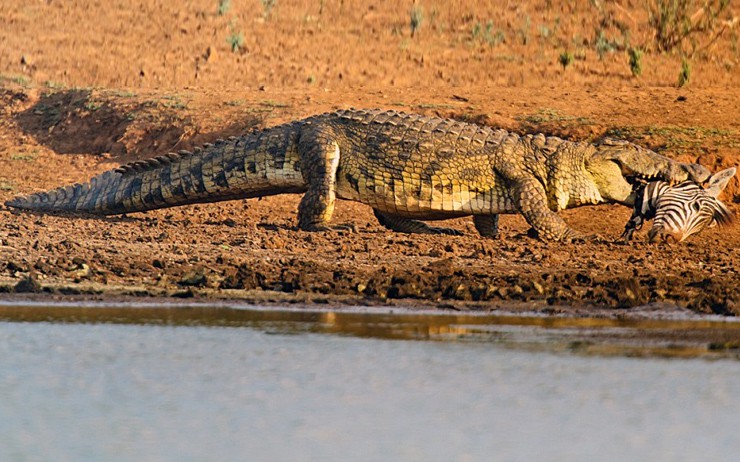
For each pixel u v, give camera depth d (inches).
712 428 1155.9
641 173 2282.2
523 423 1171.3
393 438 1125.1
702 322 1638.8
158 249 2084.2
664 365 1380.4
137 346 1464.1
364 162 2263.8
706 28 4237.2
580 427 1155.3
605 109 3093.0
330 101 3228.3
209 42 4148.6
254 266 1937.7
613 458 1072.2
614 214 2603.3
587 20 4426.7
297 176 2310.5
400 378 1318.9
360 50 4060.0
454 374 1339.8
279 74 3806.6
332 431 1151.6
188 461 1065.5
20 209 2469.2
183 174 2362.2
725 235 2405.3
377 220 2549.2
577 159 2269.9
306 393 1272.1
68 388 1290.6
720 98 3213.6
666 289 1844.2
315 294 1796.3
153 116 3184.1
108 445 1108.5
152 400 1249.4
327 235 2250.2
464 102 3196.4
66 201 2465.6
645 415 1194.6
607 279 1899.6
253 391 1275.8
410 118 2295.8
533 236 2261.3
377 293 1797.5
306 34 4227.4
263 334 1528.1
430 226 2406.5
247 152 2327.8
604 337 1526.8
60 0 4554.6
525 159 2263.8
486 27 4323.3
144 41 4165.8
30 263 1920.5
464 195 2253.9
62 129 3270.2
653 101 3166.8
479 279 1878.7
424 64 3907.5
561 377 1328.7
